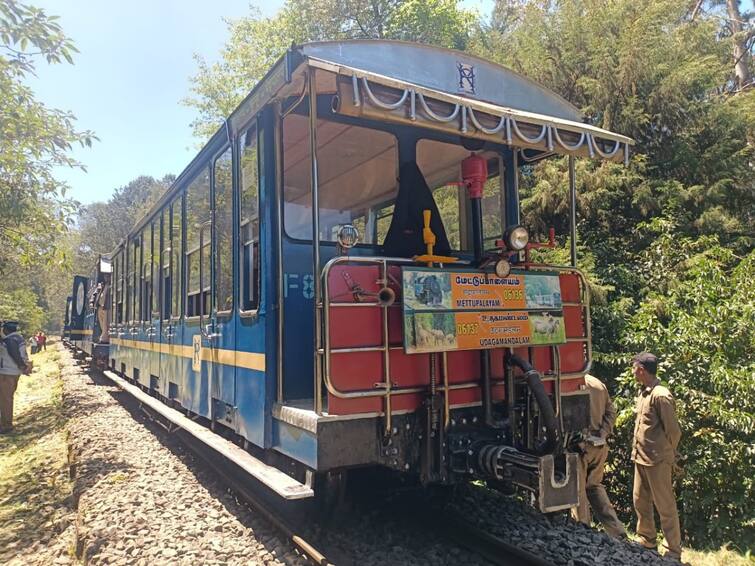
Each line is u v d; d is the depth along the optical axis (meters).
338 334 3.55
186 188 7.16
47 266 11.63
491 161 5.39
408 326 3.62
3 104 8.03
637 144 11.14
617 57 11.08
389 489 4.82
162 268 8.43
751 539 6.62
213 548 4.04
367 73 3.31
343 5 20.48
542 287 4.27
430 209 4.73
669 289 8.95
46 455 8.15
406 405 3.80
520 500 5.24
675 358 7.52
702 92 11.36
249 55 22.86
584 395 4.71
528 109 4.78
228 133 5.32
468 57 4.51
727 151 11.10
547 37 12.40
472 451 3.98
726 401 7.05
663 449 5.47
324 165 4.97
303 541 3.94
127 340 11.47
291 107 4.26
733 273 8.37
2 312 28.19
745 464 6.80
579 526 4.73
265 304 4.39
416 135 4.89
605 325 9.18
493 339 3.96
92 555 4.07
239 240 5.10
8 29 6.79
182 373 7.04
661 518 5.51
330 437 3.52
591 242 10.87
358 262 3.64
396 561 3.91
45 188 9.98
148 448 7.50
